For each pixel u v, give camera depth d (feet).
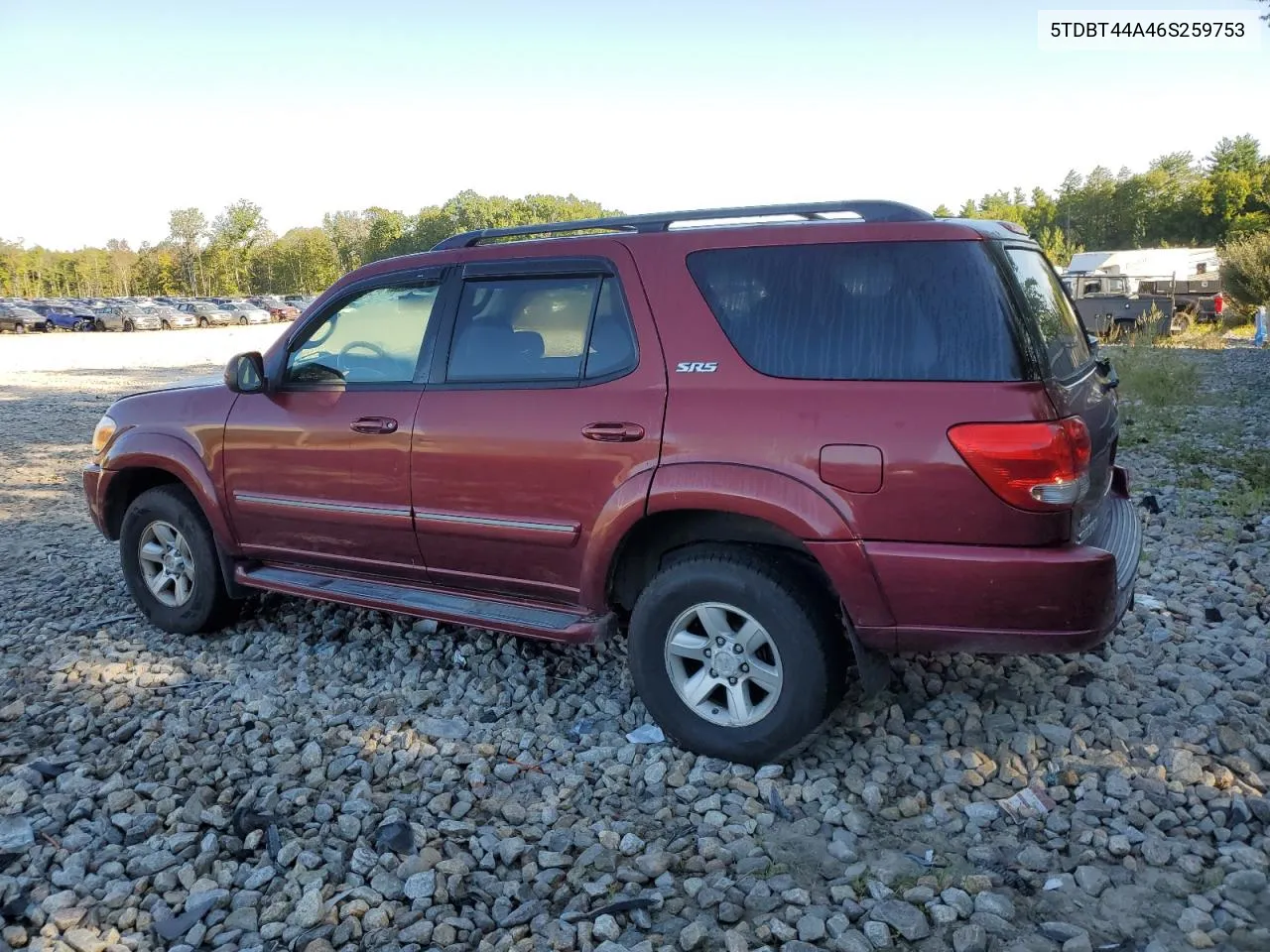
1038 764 11.46
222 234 441.68
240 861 10.38
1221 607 16.19
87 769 12.23
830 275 11.27
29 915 9.48
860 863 9.87
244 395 15.80
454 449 13.34
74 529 26.17
